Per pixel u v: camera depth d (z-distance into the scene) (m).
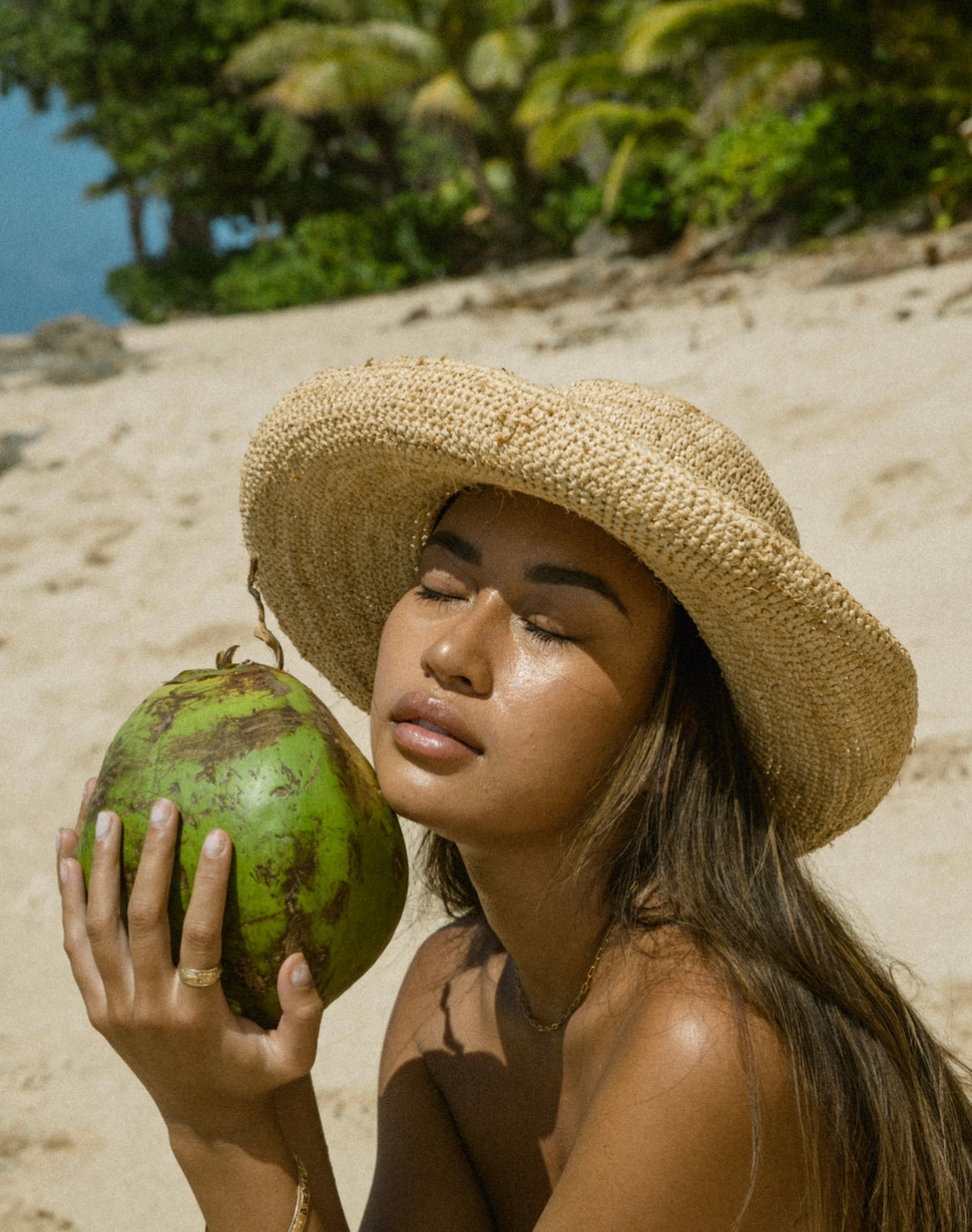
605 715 1.31
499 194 24.91
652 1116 1.23
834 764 1.45
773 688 1.38
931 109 14.59
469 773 1.28
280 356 11.50
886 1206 1.34
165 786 1.26
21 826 3.60
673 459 1.36
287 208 30.02
